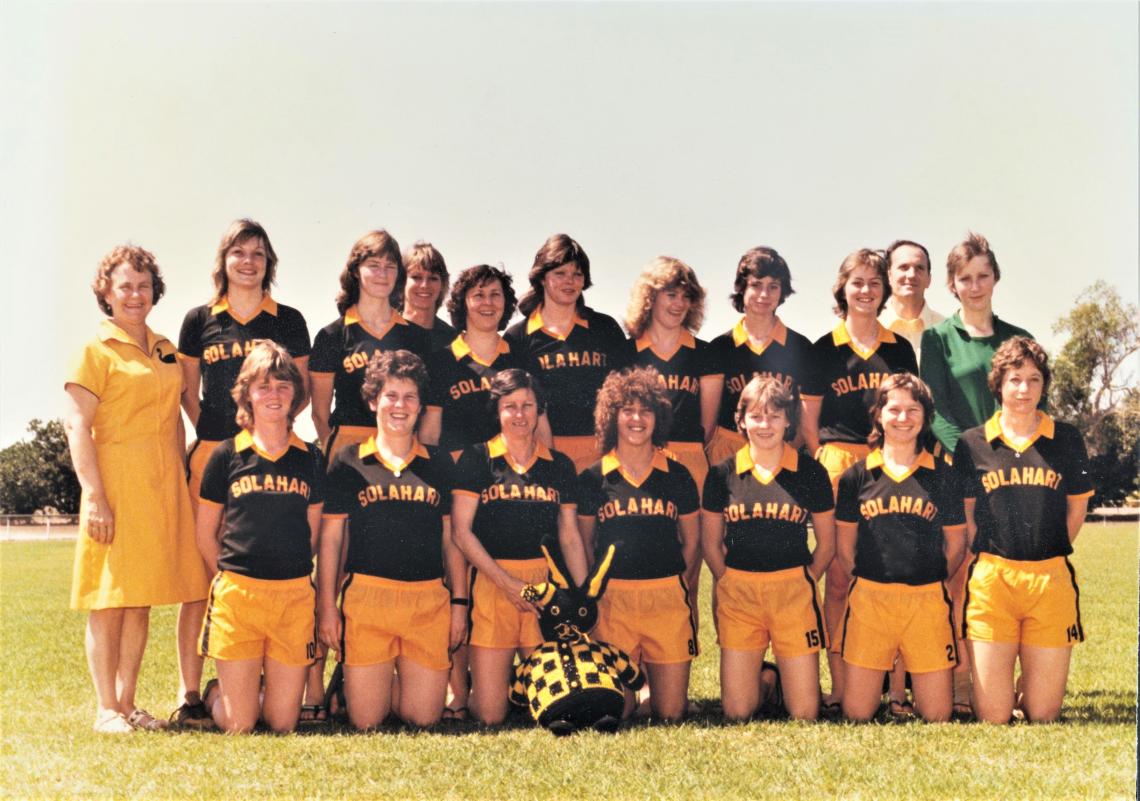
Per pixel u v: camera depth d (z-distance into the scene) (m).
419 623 3.91
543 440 4.32
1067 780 3.27
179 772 3.45
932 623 3.90
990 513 3.93
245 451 3.86
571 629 3.87
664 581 4.00
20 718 4.03
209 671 4.66
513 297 4.41
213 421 4.23
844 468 4.33
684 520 4.10
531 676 3.82
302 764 3.48
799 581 3.96
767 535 3.96
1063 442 3.93
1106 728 3.81
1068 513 3.99
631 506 4.01
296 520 3.85
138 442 3.96
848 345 4.38
